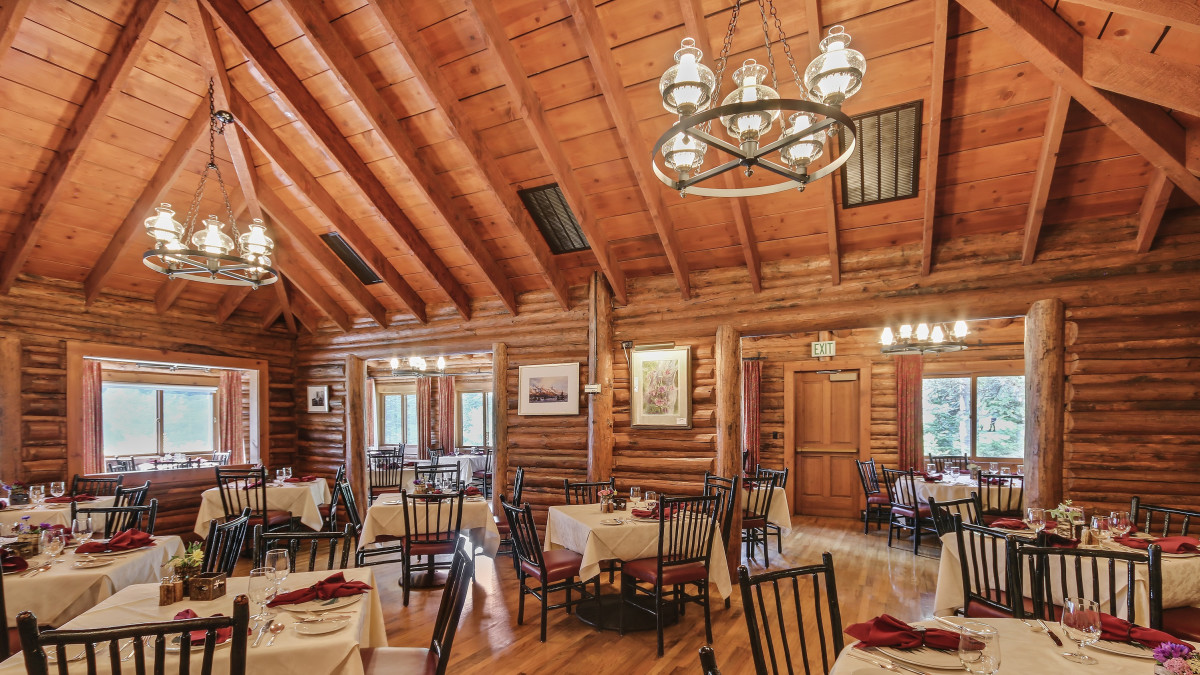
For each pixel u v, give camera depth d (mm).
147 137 5492
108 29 4523
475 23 4125
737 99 2613
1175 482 4418
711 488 5457
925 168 4621
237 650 1704
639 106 4688
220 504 6262
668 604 4480
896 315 5219
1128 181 4363
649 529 4320
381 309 7934
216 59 4668
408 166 5297
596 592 4406
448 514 5270
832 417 8867
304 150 5773
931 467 8516
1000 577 3527
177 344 7418
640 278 6453
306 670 2029
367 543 5148
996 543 3049
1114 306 4578
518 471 6191
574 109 4844
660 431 6219
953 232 5074
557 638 4133
